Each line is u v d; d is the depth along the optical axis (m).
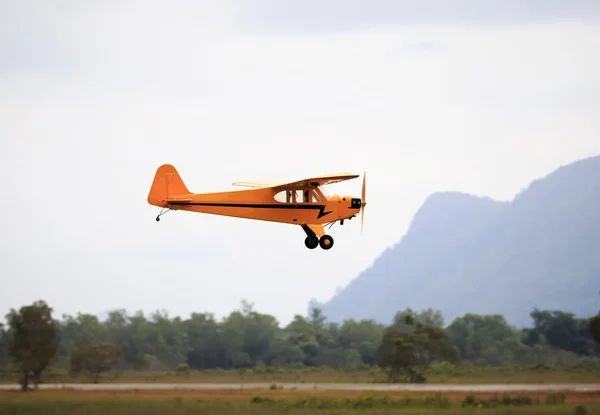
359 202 127.56
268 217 124.06
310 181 123.94
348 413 113.94
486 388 179.38
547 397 141.25
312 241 127.44
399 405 128.25
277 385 194.62
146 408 112.94
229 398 141.00
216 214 123.81
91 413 107.75
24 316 183.50
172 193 123.56
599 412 119.19
